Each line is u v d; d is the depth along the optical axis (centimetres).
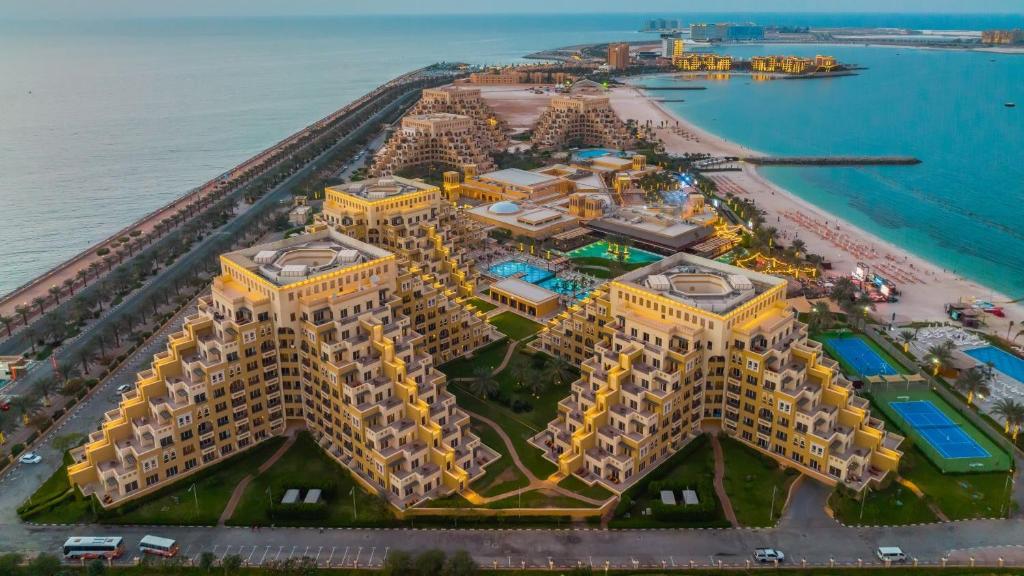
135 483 16138
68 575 13612
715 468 17062
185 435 16650
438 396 17700
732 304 17712
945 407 19875
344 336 17200
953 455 17712
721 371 17725
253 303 17138
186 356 17238
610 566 14325
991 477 16862
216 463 17212
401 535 15212
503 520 15562
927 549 14700
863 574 14062
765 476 16800
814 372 17200
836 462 16338
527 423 19150
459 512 15575
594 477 16875
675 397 17062
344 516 15688
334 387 16825
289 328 17588
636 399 16775
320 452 17725
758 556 14350
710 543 14925
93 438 17225
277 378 18062
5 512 15788
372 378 16988
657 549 14788
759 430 17550
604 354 17612
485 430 18812
